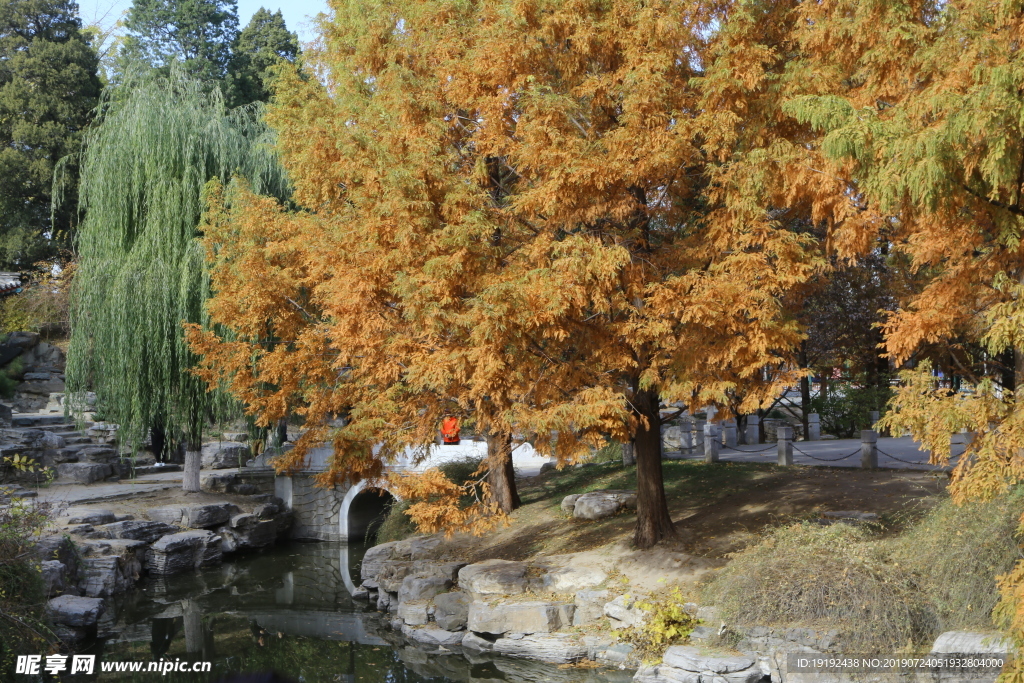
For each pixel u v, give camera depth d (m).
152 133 22.94
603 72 12.85
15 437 27.53
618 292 12.39
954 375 18.47
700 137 13.25
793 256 11.93
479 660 14.73
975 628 11.09
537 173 12.83
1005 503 11.61
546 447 12.74
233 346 16.77
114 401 23.02
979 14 8.31
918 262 10.23
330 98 16.59
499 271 12.29
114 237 23.16
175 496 25.38
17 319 37.69
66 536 18.81
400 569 18.55
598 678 13.16
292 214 17.64
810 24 12.21
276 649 16.12
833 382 32.72
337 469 13.82
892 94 10.48
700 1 12.62
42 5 42.38
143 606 19.53
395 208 11.78
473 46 12.88
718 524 16.31
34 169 39.34
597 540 16.89
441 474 14.20
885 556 12.98
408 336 12.80
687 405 13.20
